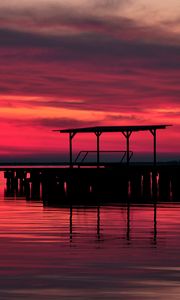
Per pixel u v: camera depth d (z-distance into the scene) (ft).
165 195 222.89
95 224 111.14
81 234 95.20
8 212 139.13
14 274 61.98
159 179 226.17
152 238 90.38
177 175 221.46
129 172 214.90
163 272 63.10
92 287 56.03
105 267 65.92
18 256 73.26
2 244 83.41
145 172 216.13
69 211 142.41
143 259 71.10
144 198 203.41
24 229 101.96
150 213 136.36
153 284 57.21
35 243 84.48
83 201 183.93
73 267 65.92
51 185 221.87
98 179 217.77
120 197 206.08
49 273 62.54
